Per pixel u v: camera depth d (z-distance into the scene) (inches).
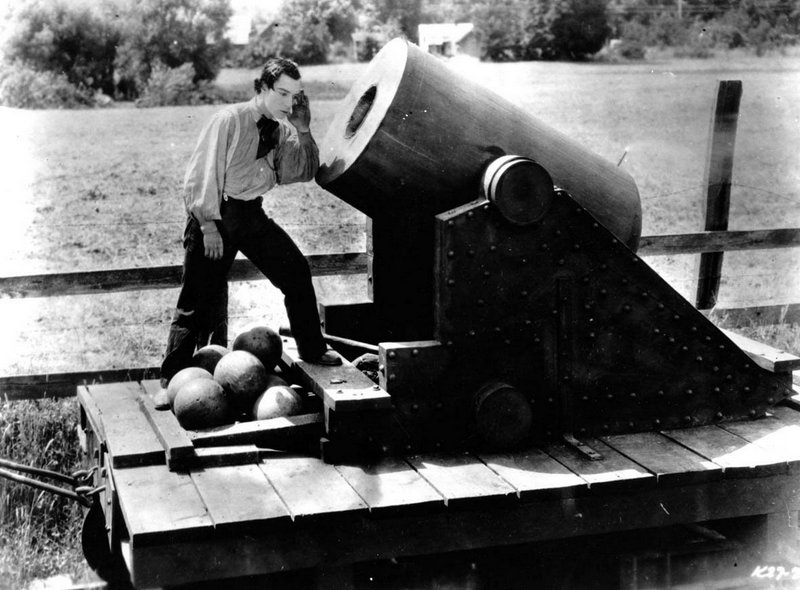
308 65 1160.2
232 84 1179.3
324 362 158.2
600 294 151.0
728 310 257.8
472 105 154.4
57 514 181.9
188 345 158.2
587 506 137.5
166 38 1156.5
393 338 175.3
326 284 345.7
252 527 123.0
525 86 965.8
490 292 147.2
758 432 156.4
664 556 152.9
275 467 140.4
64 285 198.2
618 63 1215.6
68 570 165.9
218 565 122.6
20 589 158.9
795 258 400.5
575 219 147.9
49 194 526.9
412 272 168.6
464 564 154.3
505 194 143.4
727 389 159.8
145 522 121.4
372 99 157.9
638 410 156.0
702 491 142.2
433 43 757.9
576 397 153.0
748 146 679.1
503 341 148.8
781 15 1193.4
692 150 679.7
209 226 146.8
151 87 1141.7
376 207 159.5
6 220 448.5
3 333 276.2
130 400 164.4
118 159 663.8
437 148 150.9
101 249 394.3
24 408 199.3
